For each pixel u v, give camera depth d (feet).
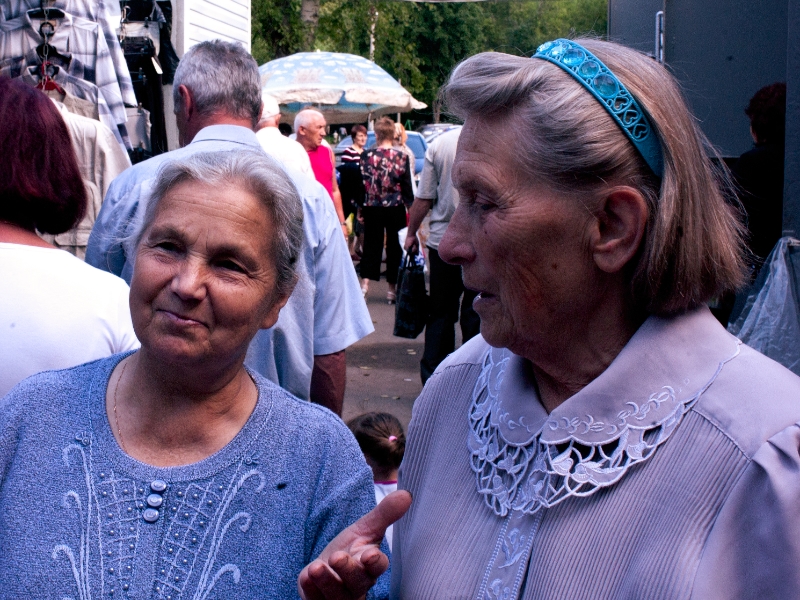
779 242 10.77
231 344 4.59
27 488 4.48
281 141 17.63
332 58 52.85
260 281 4.71
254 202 4.68
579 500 3.76
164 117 20.72
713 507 3.44
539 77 3.71
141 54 19.97
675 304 3.78
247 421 4.78
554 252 3.79
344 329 10.03
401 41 100.78
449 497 4.30
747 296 11.66
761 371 3.62
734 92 14.39
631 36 17.42
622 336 3.98
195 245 4.53
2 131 6.49
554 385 4.19
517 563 3.83
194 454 4.68
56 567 4.31
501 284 3.92
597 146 3.62
